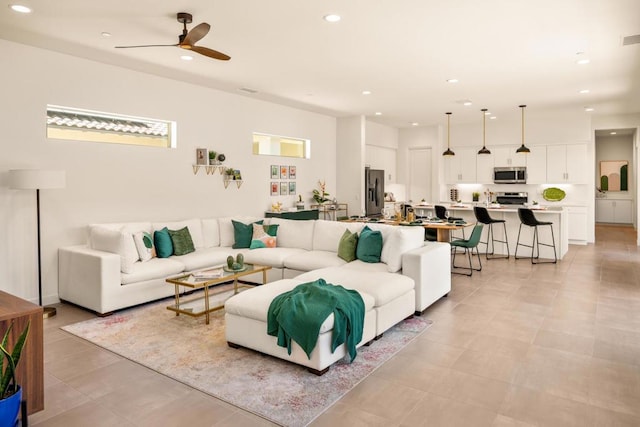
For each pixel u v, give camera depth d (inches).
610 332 146.7
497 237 306.5
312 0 131.4
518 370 117.6
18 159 174.6
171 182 234.2
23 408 83.1
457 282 221.9
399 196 444.5
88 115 201.5
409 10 139.3
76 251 178.1
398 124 410.9
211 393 105.8
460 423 91.8
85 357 128.3
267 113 294.4
